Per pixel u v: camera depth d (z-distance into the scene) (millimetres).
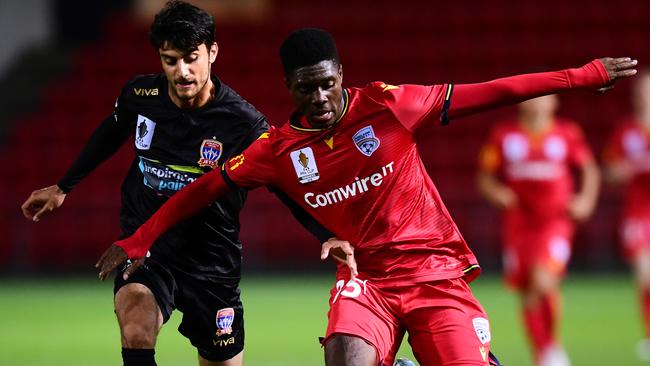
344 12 90375
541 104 37562
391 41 86438
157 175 20922
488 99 18656
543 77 18531
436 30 87500
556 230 36781
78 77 87875
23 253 74000
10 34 90312
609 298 55781
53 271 74188
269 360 35375
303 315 48906
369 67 84125
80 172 22156
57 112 84875
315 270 72312
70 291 62406
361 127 18766
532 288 35625
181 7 19688
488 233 72062
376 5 90500
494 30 87062
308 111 18031
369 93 18922
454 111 18750
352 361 17875
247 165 19219
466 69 83688
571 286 62625
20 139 81875
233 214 21359
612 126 77312
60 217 75062
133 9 95875
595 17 86938
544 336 34875
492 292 58812
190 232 21031
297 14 90875
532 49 84438
